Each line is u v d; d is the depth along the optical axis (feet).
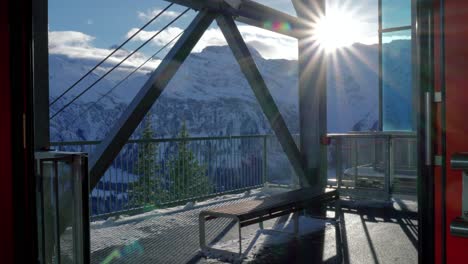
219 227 19.20
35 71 11.92
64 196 9.24
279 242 16.69
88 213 8.89
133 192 22.79
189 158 25.81
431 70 5.55
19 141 7.77
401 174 27.25
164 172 24.49
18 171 7.74
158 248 16.10
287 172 31.48
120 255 15.28
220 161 27.99
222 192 27.81
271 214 15.62
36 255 8.00
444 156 5.44
